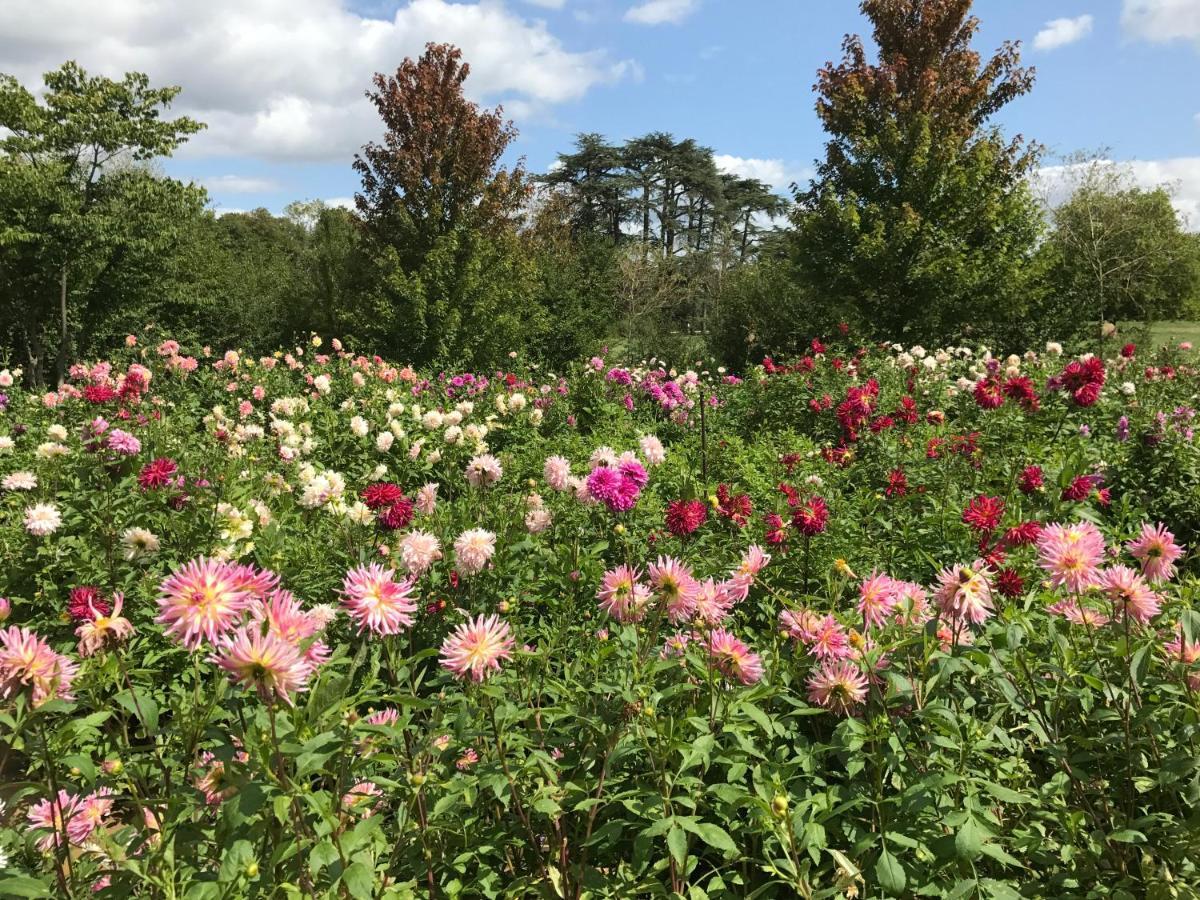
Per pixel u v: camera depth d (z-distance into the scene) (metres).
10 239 19.61
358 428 6.87
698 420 9.41
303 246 56.19
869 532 4.65
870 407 6.95
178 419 7.68
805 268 20.73
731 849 1.86
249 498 4.62
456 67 23.42
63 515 4.32
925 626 2.29
